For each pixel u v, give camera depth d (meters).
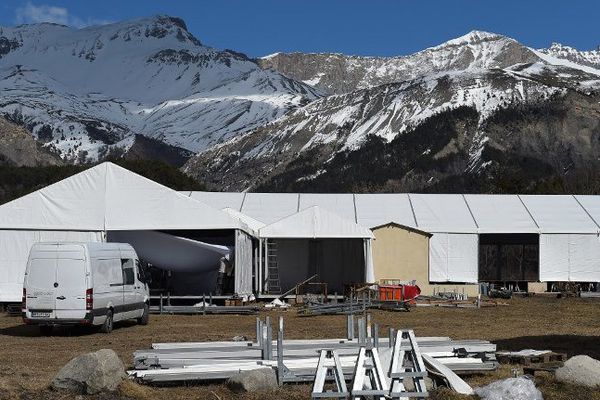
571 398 12.04
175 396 12.20
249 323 25.06
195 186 92.88
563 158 195.25
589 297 39.16
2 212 30.98
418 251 38.88
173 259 32.53
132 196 31.36
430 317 26.72
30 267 20.86
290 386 12.77
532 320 25.45
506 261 54.16
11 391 12.25
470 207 45.34
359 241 39.12
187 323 25.14
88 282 20.73
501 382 12.10
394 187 190.00
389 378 11.59
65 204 31.23
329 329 22.45
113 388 12.23
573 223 43.81
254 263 37.12
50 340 19.95
